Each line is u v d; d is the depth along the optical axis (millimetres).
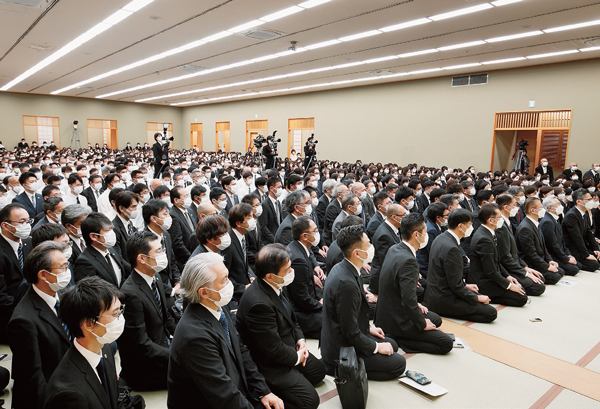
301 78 15242
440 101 14234
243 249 3545
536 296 4449
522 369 2949
